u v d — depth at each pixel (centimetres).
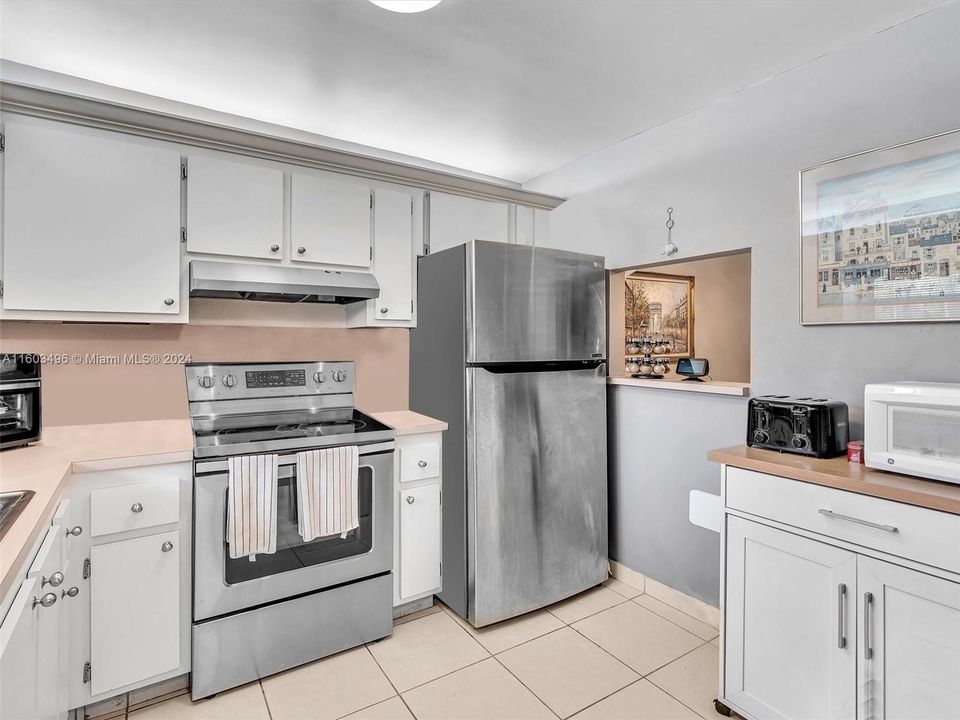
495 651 221
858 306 191
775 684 167
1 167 188
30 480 150
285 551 208
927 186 174
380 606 229
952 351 171
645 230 271
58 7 172
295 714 183
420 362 279
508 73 217
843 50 196
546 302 253
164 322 219
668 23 183
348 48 198
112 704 184
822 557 156
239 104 243
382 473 229
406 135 278
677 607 257
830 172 198
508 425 242
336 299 274
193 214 222
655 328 381
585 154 304
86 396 227
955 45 169
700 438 246
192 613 191
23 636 108
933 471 144
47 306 196
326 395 250
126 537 179
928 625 134
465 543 239
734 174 232
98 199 203
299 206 246
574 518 263
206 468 190
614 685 199
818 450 176
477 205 301
